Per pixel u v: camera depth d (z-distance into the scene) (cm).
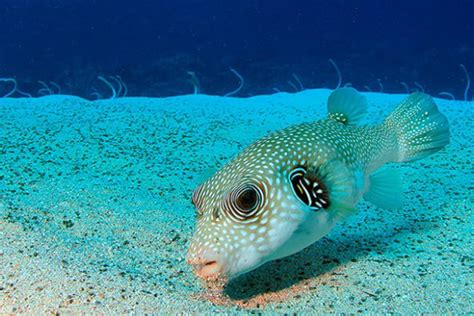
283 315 53
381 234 74
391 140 69
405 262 64
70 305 52
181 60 335
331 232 75
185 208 84
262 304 56
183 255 67
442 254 66
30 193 86
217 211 51
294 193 52
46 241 67
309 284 60
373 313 53
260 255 52
